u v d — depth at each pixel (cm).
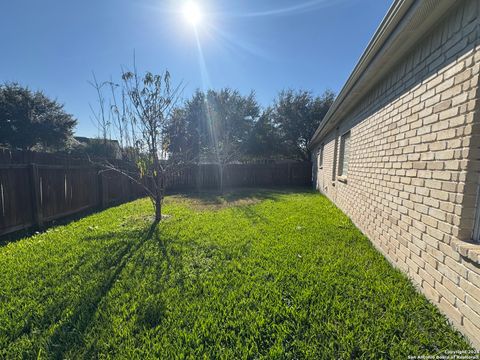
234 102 1777
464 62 186
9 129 1591
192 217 548
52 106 1833
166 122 538
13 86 1675
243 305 212
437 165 216
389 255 310
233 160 1454
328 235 410
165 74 503
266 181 1375
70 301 218
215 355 160
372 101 395
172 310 205
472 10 179
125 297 223
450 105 201
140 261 303
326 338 174
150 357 157
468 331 169
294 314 197
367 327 183
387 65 312
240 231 432
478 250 165
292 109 1825
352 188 506
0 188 392
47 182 493
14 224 417
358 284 246
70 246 355
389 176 317
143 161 485
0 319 192
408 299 221
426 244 228
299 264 293
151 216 562
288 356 158
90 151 1127
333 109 562
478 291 161
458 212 186
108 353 160
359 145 462
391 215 307
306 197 872
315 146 1302
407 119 274
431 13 207
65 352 161
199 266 291
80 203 607
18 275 266
